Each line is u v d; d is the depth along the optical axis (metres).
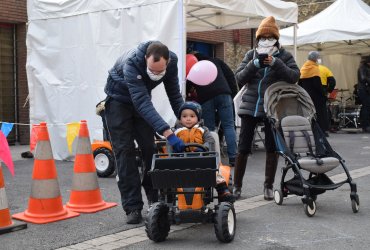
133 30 8.54
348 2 15.28
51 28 9.69
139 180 5.32
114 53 8.84
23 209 5.94
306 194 5.45
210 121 8.16
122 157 5.25
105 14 8.91
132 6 8.52
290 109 6.11
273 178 6.29
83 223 5.30
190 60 8.28
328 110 15.21
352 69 19.66
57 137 9.69
